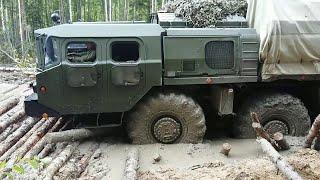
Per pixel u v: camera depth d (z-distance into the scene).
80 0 27.88
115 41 6.66
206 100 7.55
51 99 6.74
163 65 6.86
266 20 6.91
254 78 7.09
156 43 6.74
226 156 6.70
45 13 26.41
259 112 7.25
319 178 5.57
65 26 6.70
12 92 10.55
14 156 6.41
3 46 21.64
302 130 7.30
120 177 6.02
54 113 6.95
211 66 6.98
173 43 6.80
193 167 6.20
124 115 7.20
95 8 29.83
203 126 7.05
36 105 6.89
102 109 6.85
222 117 7.75
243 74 7.07
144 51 6.73
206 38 6.89
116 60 6.80
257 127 6.54
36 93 7.19
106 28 6.71
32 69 13.50
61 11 24.25
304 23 6.88
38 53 7.50
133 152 6.57
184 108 6.97
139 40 6.70
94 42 6.63
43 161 4.97
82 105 6.80
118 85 6.75
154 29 6.80
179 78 6.91
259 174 5.63
